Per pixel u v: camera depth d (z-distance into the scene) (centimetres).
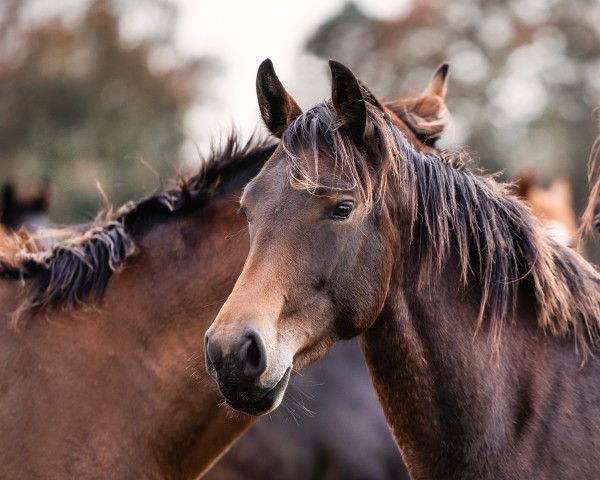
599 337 497
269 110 504
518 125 5241
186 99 4319
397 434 501
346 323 457
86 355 537
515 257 496
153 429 537
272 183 458
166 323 546
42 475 516
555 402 481
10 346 536
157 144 4125
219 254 552
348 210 445
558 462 469
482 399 480
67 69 4169
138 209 574
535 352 493
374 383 504
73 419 525
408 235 480
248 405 425
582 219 599
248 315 420
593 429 474
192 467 553
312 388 797
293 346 438
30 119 4109
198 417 543
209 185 573
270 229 445
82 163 3425
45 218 1137
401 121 525
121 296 552
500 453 475
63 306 548
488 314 491
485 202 498
